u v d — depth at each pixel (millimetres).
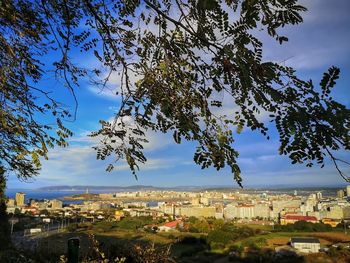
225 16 1568
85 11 2680
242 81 1571
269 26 1580
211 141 1901
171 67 2062
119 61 2613
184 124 1892
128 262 5887
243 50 1483
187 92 2070
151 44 2453
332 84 1310
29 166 3535
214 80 1770
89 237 6098
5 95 2898
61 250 7473
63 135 3029
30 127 2959
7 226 14070
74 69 2914
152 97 2070
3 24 2805
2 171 3402
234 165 1889
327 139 1357
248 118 1661
